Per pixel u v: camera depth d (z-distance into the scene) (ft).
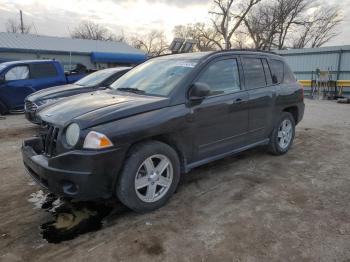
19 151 18.57
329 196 12.23
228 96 13.30
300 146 19.95
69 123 9.80
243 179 13.97
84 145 9.32
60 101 12.55
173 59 14.23
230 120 13.47
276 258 8.39
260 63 15.72
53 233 9.69
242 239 9.26
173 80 12.31
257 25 124.16
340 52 60.08
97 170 9.37
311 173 14.80
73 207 11.38
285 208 11.19
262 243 9.05
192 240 9.23
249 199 11.93
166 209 11.16
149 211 10.94
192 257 8.46
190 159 12.30
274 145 16.85
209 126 12.57
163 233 9.61
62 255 8.58
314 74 64.08
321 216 10.61
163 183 11.21
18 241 9.26
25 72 31.58
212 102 12.55
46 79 32.53
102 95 12.66
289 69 18.10
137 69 15.28
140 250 8.77
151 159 10.71
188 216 10.65
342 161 16.74
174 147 11.75
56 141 9.93
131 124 10.02
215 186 13.17
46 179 9.89
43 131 10.91
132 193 10.25
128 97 11.89
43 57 84.07
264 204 11.51
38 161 10.16
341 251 8.66
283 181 13.76
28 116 23.06
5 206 11.48
